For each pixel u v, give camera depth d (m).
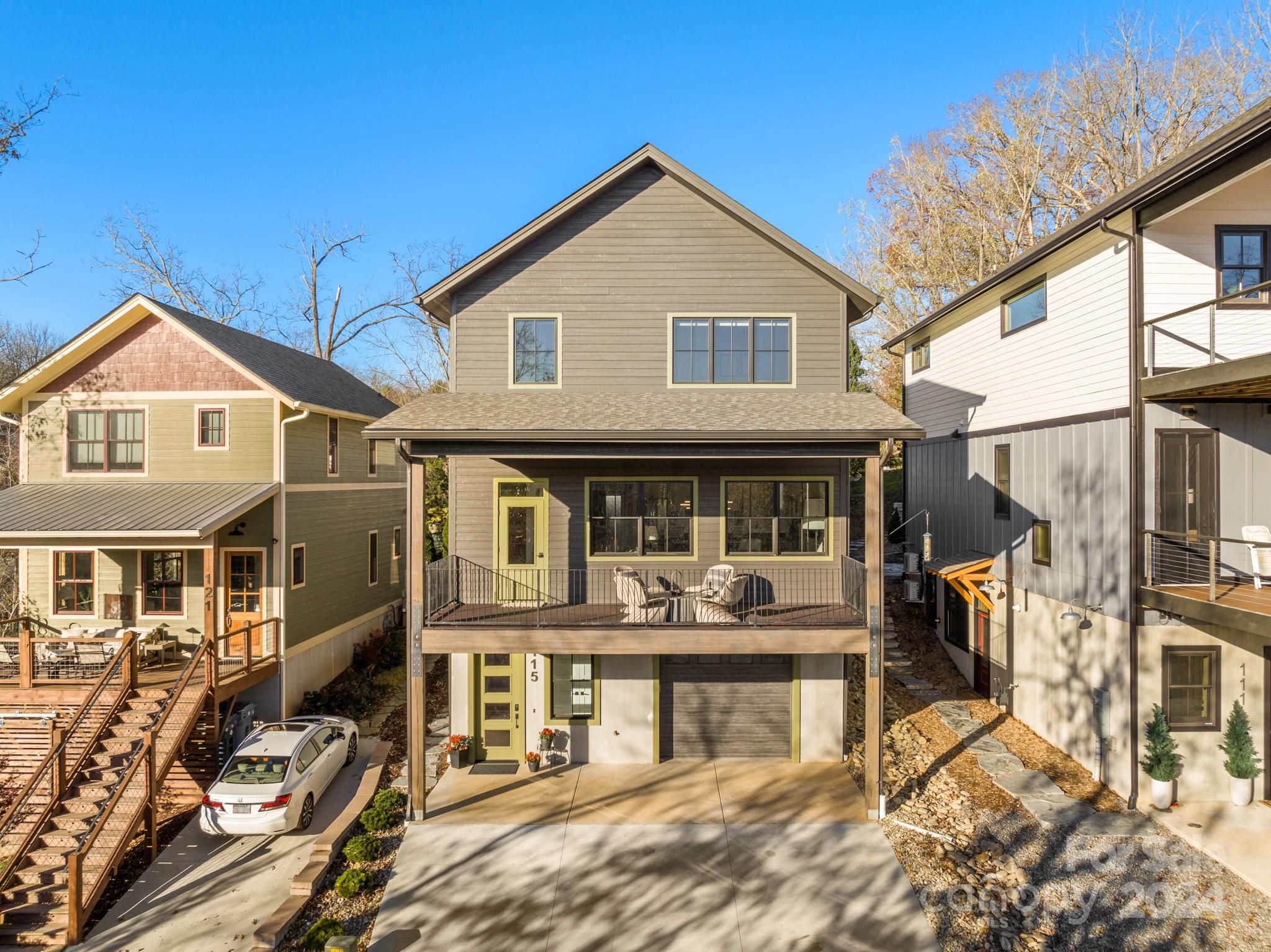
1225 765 11.66
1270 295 11.90
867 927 9.17
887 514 31.64
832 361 14.51
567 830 11.54
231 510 15.12
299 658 17.50
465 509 14.14
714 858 10.73
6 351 40.72
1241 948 8.45
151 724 13.36
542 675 14.02
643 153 14.15
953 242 33.28
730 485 14.23
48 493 16.39
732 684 14.15
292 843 11.74
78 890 9.56
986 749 13.96
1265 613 9.47
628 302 14.50
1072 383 13.50
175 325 16.77
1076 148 30.95
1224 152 9.78
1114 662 12.19
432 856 10.91
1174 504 11.76
